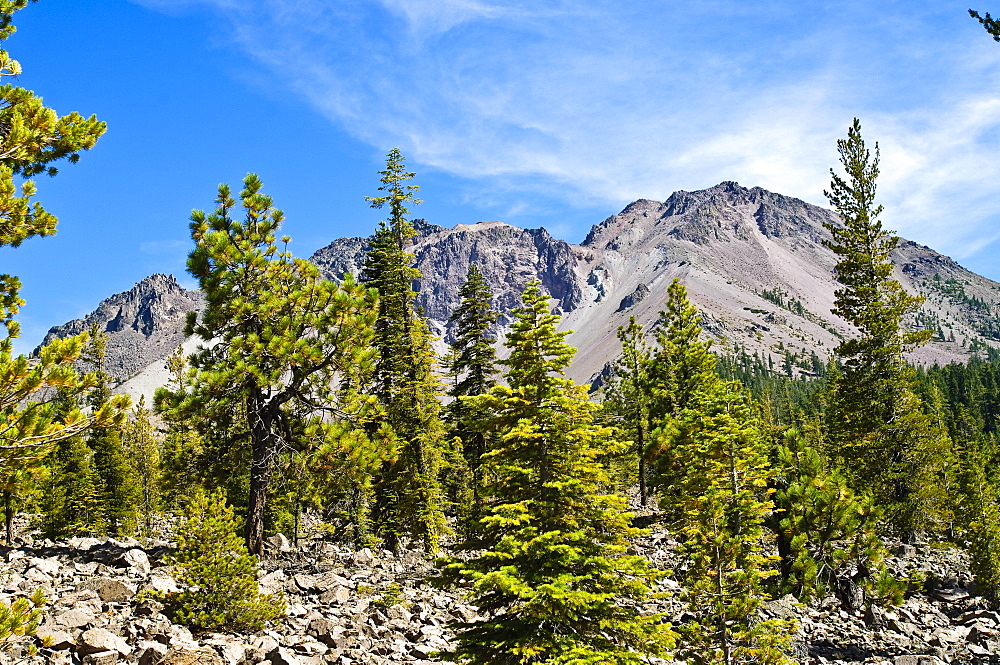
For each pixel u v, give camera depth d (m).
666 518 28.61
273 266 22.75
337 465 21.67
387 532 30.94
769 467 25.02
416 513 30.86
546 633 11.12
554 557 11.56
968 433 96.25
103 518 39.50
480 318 39.62
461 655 11.61
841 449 37.31
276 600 15.41
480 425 13.06
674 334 43.06
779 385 176.38
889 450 35.09
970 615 24.06
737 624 17.73
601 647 11.38
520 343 12.92
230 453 22.66
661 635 11.84
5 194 10.02
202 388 20.41
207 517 14.45
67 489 37.34
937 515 34.56
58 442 9.19
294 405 22.58
